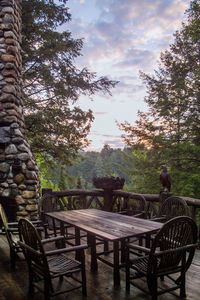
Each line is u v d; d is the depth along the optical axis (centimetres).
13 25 520
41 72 866
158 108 958
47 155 940
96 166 4306
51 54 866
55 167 987
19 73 557
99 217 321
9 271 297
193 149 852
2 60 503
